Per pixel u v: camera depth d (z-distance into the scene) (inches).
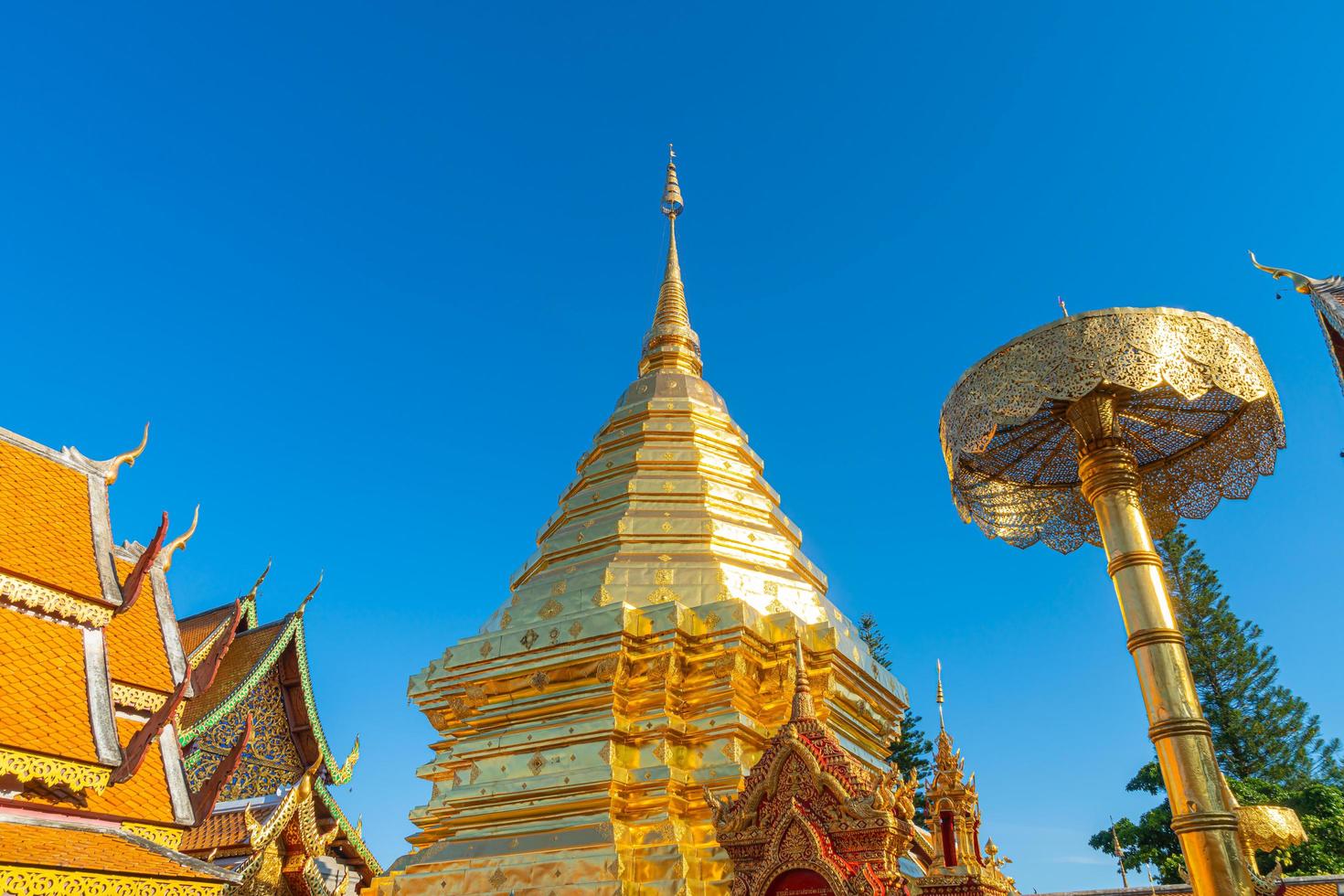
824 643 655.1
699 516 778.2
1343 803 1314.0
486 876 581.9
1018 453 377.4
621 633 633.6
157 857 488.7
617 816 597.9
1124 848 1434.5
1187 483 368.2
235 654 1088.2
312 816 795.4
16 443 599.5
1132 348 282.0
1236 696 1556.3
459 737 705.0
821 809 433.1
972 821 461.7
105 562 582.6
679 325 1027.9
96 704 518.0
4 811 471.2
